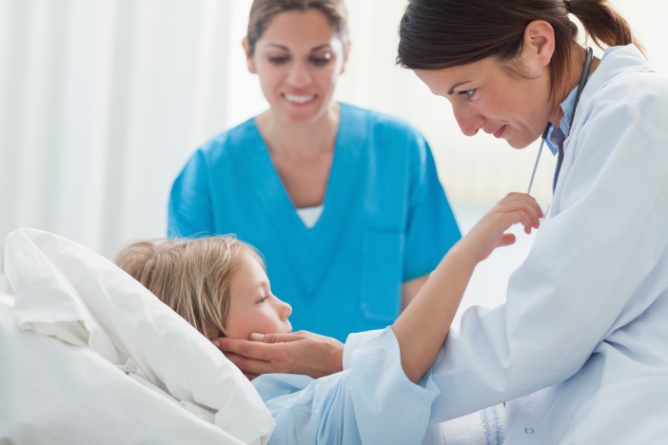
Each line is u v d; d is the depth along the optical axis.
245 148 2.00
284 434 0.94
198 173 2.01
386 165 2.01
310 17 1.86
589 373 0.90
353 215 1.99
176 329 0.89
